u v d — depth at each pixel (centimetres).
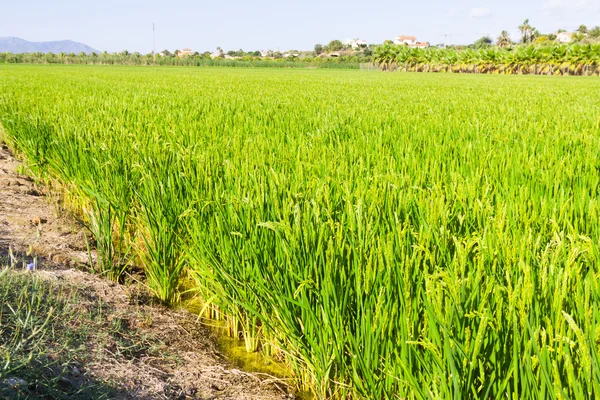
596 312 216
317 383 295
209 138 712
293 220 356
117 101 1266
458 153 629
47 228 579
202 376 334
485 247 282
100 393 287
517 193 443
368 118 1004
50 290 373
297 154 595
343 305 275
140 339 363
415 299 254
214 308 416
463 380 209
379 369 251
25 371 277
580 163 542
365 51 18138
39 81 2570
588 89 2627
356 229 337
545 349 198
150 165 534
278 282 311
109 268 464
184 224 433
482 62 8931
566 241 313
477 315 215
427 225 330
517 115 1098
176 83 2531
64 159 666
